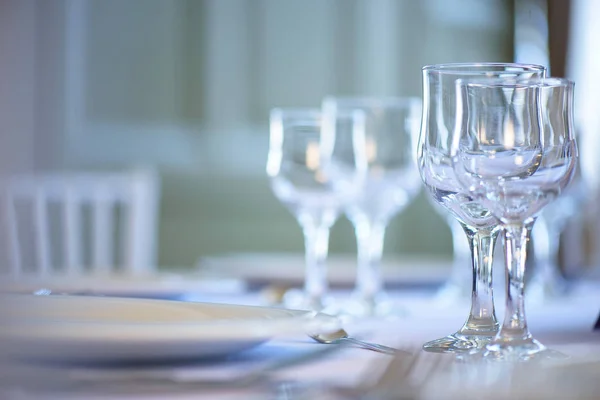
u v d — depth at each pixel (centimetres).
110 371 53
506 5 396
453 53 400
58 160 384
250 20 393
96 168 386
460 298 135
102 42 386
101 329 53
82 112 385
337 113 126
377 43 398
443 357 59
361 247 124
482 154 64
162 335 52
